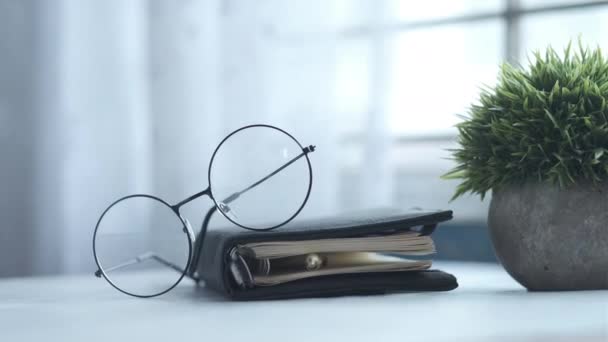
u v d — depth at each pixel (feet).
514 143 1.75
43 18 2.94
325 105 2.92
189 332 1.40
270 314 1.55
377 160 2.85
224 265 1.71
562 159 1.69
